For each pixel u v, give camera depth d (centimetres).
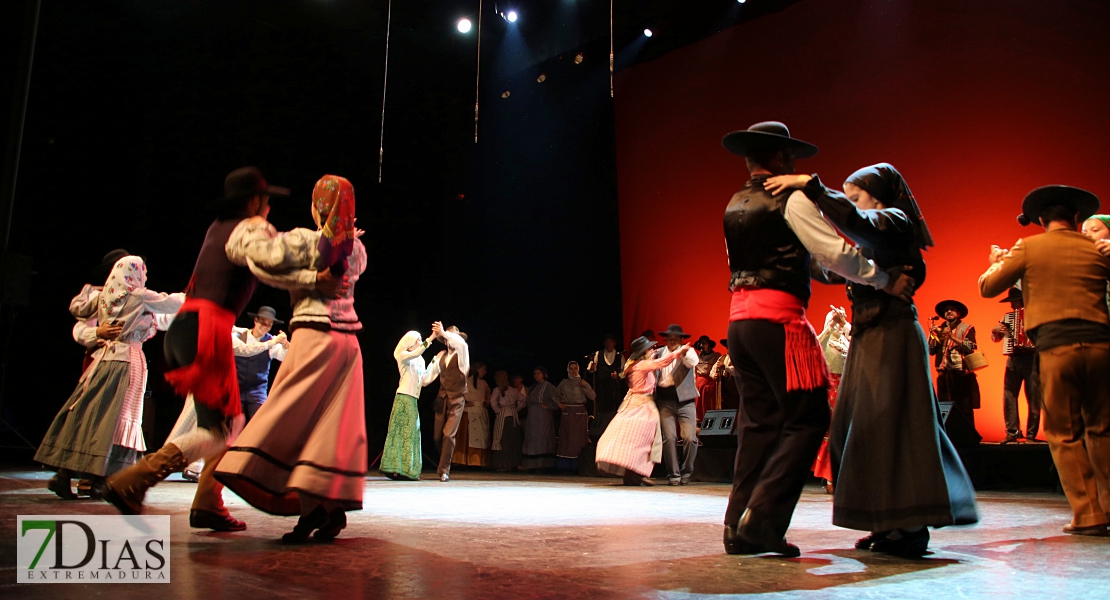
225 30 938
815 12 859
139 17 904
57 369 951
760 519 218
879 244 222
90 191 939
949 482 223
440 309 1109
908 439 221
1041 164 691
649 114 999
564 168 1071
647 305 981
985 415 715
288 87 991
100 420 378
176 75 945
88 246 946
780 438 229
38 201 918
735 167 911
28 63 605
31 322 933
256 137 987
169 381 242
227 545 235
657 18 957
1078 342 304
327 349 240
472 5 1002
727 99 925
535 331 1074
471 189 1105
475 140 1018
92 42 905
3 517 285
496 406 1000
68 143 921
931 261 759
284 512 246
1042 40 696
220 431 247
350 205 237
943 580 187
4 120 774
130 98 942
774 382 226
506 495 498
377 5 964
